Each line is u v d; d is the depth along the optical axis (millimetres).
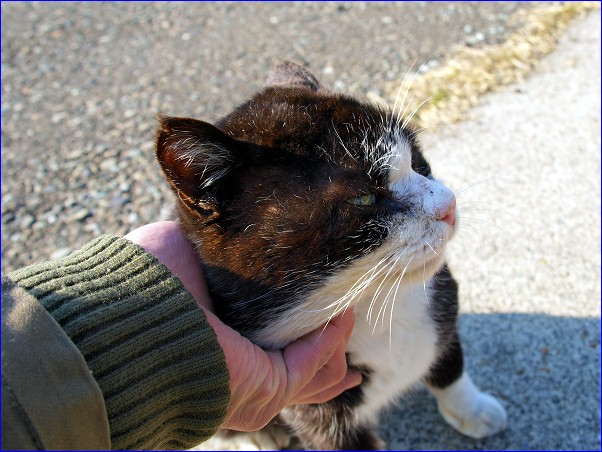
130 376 217
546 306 459
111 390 213
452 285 373
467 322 457
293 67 384
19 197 584
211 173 288
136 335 222
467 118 618
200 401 237
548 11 747
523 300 465
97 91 724
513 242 503
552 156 571
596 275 474
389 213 296
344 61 704
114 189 583
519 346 439
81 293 223
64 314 213
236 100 670
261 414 280
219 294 303
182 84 714
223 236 294
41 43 830
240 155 294
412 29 754
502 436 400
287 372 289
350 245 289
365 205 295
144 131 650
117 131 655
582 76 651
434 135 603
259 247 290
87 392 199
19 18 894
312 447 379
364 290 299
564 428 396
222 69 731
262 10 852
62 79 754
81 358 203
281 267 291
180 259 304
